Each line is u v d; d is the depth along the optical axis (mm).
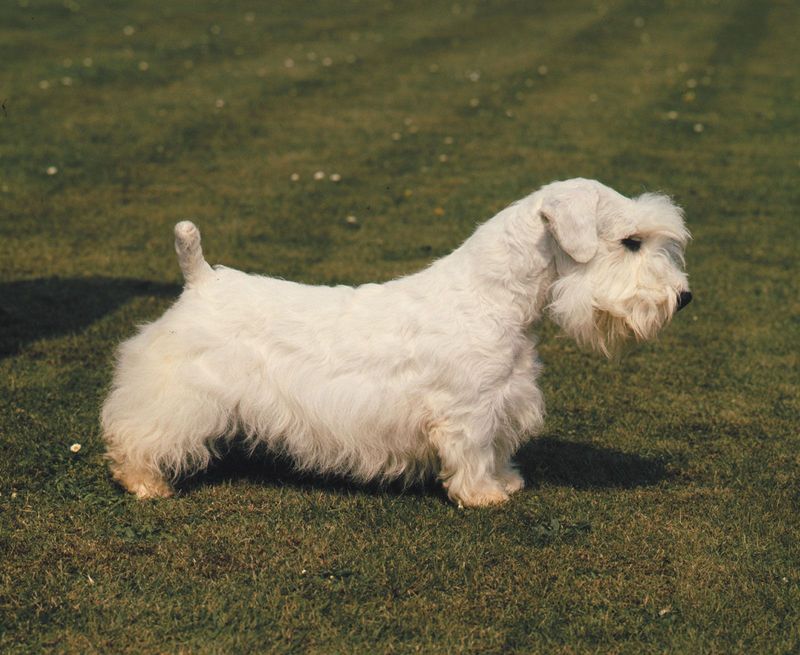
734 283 8531
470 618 3816
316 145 12961
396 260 8820
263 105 14844
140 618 3760
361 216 10195
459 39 21109
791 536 4500
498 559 4223
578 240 4234
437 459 4758
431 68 18125
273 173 11664
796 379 6559
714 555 4305
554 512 4668
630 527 4531
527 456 5367
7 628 3686
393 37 20969
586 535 4449
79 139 12469
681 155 13094
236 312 4574
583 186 4375
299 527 4449
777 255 9336
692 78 17969
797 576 4145
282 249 9031
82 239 9133
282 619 3760
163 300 7629
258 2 24266
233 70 17047
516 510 4648
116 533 4367
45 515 4504
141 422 4555
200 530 4410
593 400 6152
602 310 4480
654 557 4273
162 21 21016
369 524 4508
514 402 4605
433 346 4453
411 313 4527
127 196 10531
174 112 14102
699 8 25953
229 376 4543
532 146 13312
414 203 10719
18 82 14992
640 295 4430
